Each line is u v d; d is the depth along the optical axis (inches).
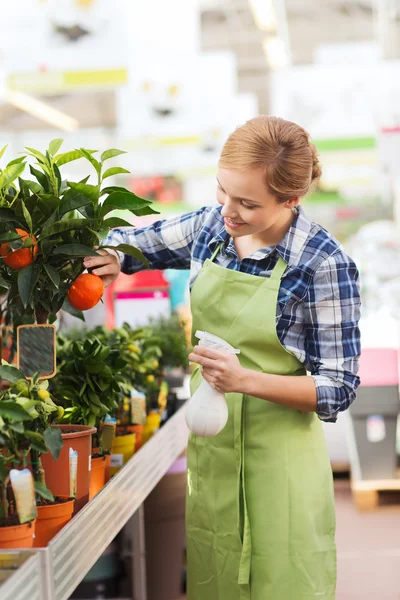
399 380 218.8
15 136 437.1
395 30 360.2
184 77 311.3
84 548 63.7
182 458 134.2
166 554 130.9
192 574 81.9
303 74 304.8
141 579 116.8
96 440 84.1
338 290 73.3
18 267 71.0
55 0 229.6
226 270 75.7
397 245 318.0
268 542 74.6
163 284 160.7
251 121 70.1
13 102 310.3
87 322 168.9
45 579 54.2
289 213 75.4
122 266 87.0
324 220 695.7
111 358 93.3
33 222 72.2
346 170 394.3
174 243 85.7
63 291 74.6
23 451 60.8
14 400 61.4
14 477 57.2
